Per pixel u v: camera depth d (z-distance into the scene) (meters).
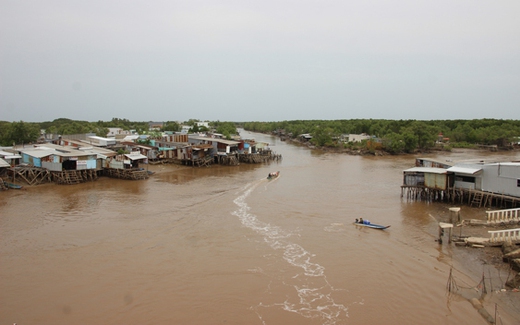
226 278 27.02
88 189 57.16
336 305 23.41
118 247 32.78
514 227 37.38
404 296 24.55
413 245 33.78
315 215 44.12
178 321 21.55
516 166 43.22
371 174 76.44
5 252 31.31
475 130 150.50
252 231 37.78
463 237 34.41
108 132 146.75
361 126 186.38
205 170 81.50
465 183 49.19
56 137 119.62
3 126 110.44
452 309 22.91
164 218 42.00
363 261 30.22
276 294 24.77
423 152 124.00
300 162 98.19
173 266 28.97
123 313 22.28
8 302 23.39
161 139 104.94
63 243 33.53
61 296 24.20
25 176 60.88
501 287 25.34
